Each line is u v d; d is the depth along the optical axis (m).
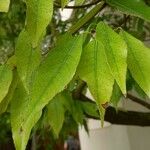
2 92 0.24
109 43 0.23
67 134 0.97
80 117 0.53
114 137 0.95
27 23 0.21
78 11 0.54
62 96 0.44
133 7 0.26
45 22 0.21
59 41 0.24
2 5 0.20
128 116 0.64
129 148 0.97
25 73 0.23
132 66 0.24
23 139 0.22
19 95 0.24
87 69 0.22
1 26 0.72
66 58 0.22
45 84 0.22
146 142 0.99
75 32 0.27
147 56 0.24
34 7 0.21
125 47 0.23
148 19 0.25
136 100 0.62
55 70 0.22
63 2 0.22
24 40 0.24
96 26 0.24
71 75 0.22
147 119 0.64
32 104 0.21
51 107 0.43
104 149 0.96
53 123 0.43
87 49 0.23
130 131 0.98
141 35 0.55
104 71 0.22
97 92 0.22
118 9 0.26
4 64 0.25
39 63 0.23
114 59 0.22
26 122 0.21
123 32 0.25
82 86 0.54
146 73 0.24
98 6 0.27
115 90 0.36
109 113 0.63
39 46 0.24
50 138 0.92
